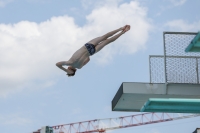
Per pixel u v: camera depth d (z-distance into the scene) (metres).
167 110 46.12
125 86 46.03
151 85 46.28
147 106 44.62
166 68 45.78
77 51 38.97
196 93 46.09
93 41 39.59
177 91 45.97
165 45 45.88
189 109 46.09
